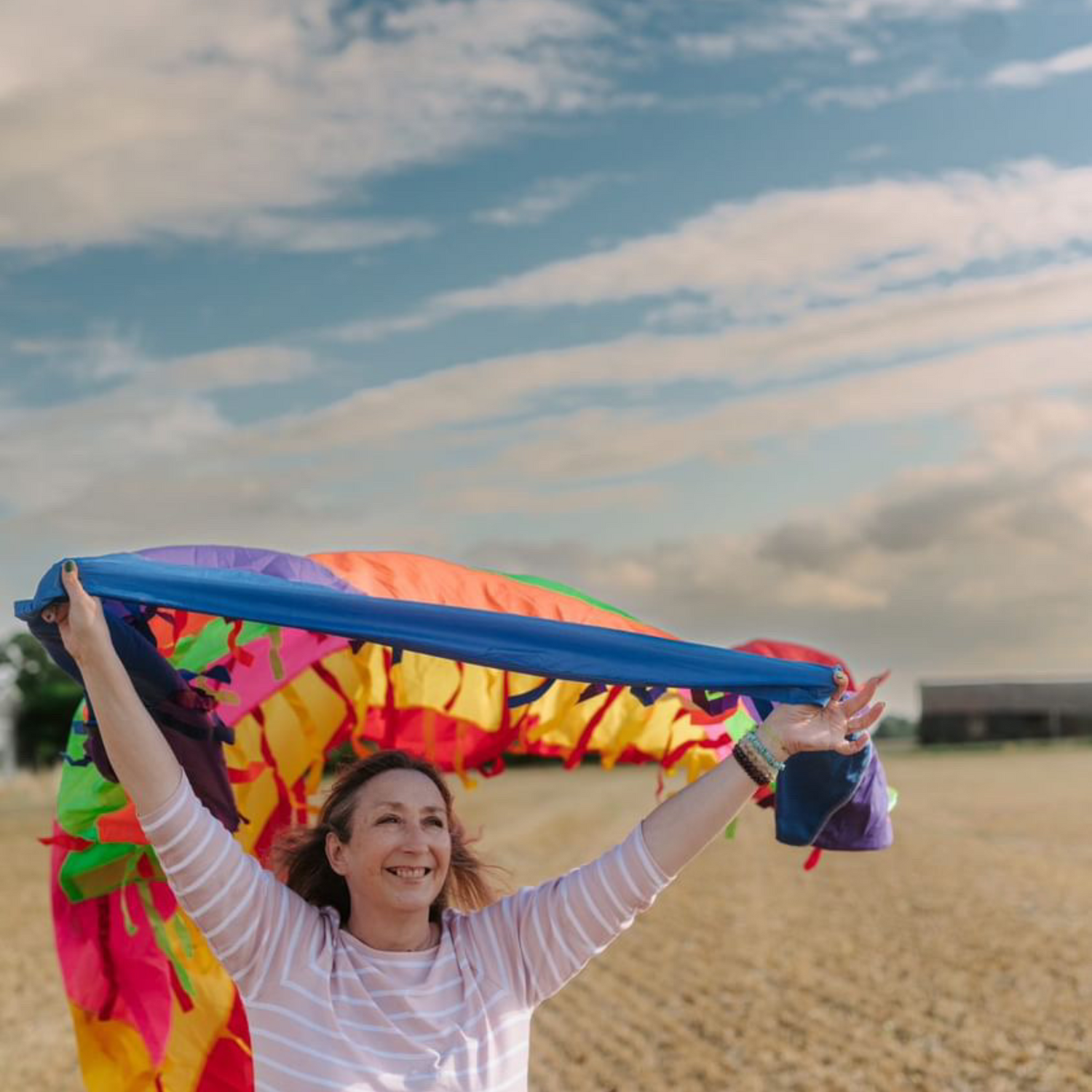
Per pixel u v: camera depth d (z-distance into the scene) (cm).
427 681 605
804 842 432
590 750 596
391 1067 332
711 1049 1038
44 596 327
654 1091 934
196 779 391
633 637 373
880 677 366
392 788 357
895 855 2291
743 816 3269
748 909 1722
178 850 333
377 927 353
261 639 530
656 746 584
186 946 535
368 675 598
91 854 521
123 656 362
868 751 422
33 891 2128
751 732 367
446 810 362
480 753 623
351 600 363
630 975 1322
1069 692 9962
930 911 1672
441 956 351
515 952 357
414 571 526
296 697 575
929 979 1273
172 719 378
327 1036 333
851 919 1628
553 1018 1147
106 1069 534
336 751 588
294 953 340
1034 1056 998
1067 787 4247
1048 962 1330
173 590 352
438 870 355
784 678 367
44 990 1337
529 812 3594
